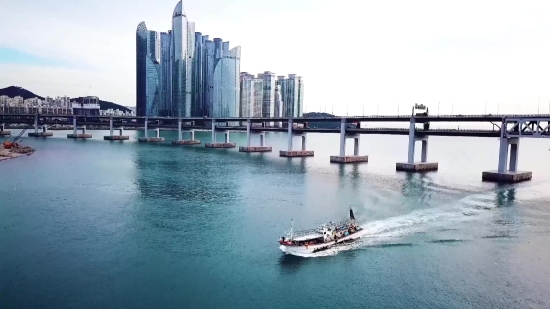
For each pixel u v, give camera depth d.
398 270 61.19
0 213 90.50
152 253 67.38
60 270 60.19
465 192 120.88
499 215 92.12
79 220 85.94
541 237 76.12
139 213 92.44
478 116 153.00
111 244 71.38
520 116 140.50
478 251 68.69
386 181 143.00
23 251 67.38
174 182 136.38
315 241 69.06
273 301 52.00
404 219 88.25
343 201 107.31
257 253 67.75
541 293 54.19
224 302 51.62
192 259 65.00
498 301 52.12
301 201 107.25
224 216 90.69
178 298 52.47
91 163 185.88
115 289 54.53
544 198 111.88
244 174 158.38
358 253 67.88
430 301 52.19
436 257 66.06
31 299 51.47
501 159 146.00
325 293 54.19
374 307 50.72
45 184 127.56
